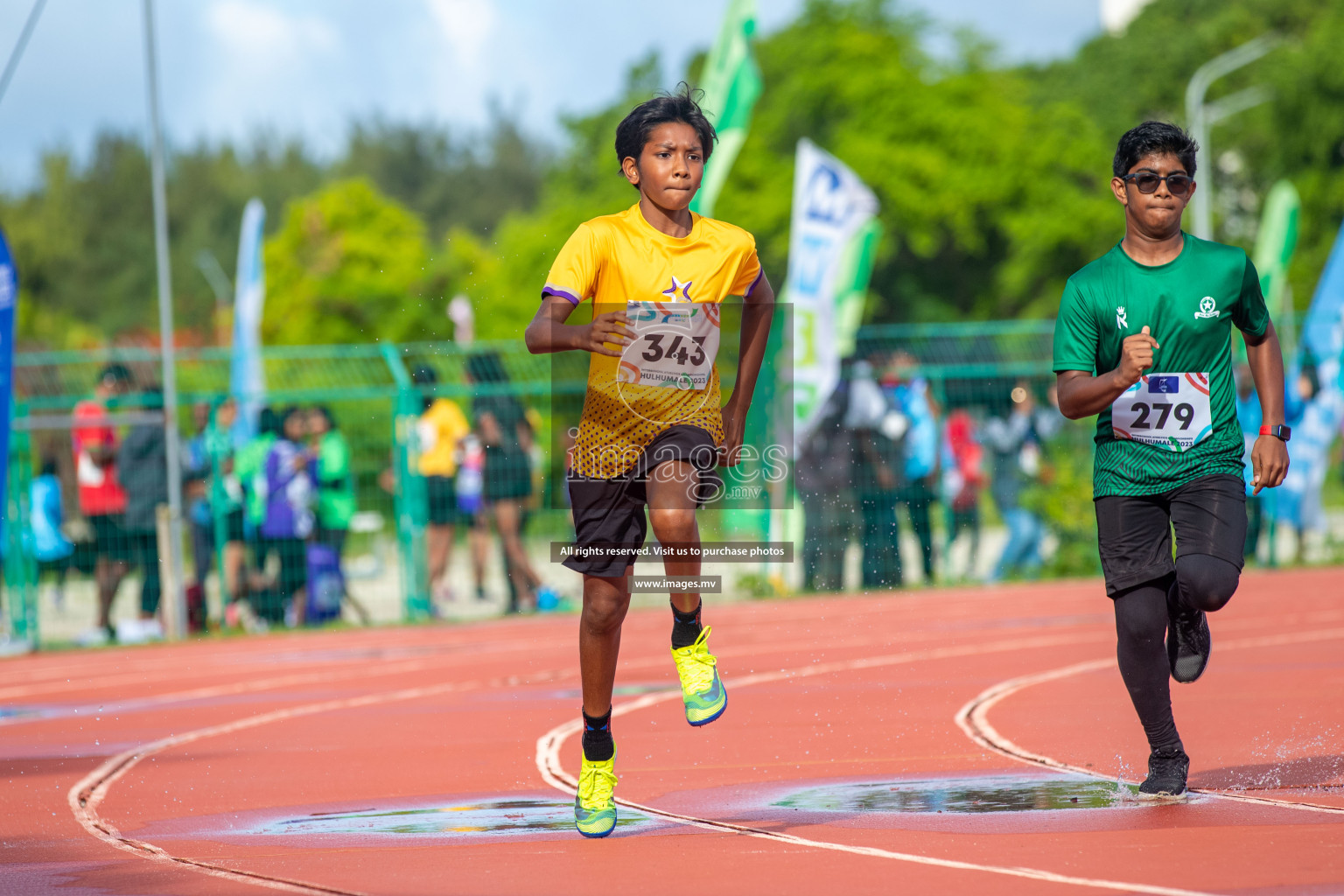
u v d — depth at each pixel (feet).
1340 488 162.81
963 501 134.31
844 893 28.91
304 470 117.60
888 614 107.55
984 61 386.73
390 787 45.42
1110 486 39.17
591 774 36.37
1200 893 27.94
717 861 32.50
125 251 641.40
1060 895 28.07
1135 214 38.63
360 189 399.44
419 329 358.23
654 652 87.15
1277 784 39.96
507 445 121.80
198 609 119.34
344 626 117.91
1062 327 39.34
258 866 33.76
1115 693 61.57
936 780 42.45
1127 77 446.19
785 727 55.21
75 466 130.52
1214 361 38.60
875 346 135.44
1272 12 434.71
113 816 42.11
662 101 36.37
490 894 29.96
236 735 59.88
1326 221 365.61
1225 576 37.17
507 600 127.24
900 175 346.95
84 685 84.74
